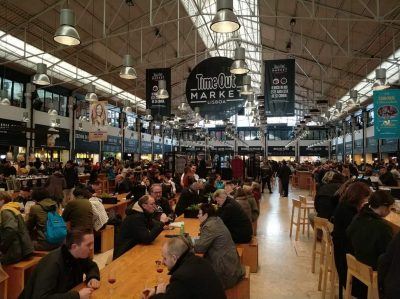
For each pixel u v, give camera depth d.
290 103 13.28
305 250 7.69
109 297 3.06
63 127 22.86
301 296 5.20
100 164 20.02
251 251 6.18
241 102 11.27
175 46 20.75
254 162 18.12
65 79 21.53
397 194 8.19
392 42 15.15
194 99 11.48
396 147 21.84
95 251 7.70
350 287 3.88
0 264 4.40
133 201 8.55
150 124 37.69
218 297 2.73
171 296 2.64
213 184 10.02
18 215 5.03
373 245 3.59
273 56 22.14
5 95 17.00
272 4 14.97
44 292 2.88
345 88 23.89
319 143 46.69
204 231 4.23
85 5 14.34
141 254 4.39
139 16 16.45
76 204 6.45
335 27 15.29
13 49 16.72
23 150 19.22
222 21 5.48
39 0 13.42
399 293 2.43
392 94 13.17
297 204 8.77
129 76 9.55
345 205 4.53
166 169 15.11
